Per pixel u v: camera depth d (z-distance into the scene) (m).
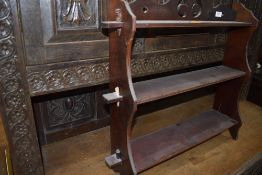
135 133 1.83
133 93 1.08
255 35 2.25
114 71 1.19
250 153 1.66
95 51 1.16
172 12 1.33
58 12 1.01
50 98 1.58
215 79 1.49
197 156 1.61
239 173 1.45
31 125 1.14
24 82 1.02
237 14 1.63
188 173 1.44
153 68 1.40
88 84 1.19
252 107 2.39
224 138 1.84
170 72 2.09
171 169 1.47
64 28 1.04
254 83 2.42
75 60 1.11
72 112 1.72
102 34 1.16
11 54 0.95
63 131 1.72
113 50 1.15
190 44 1.55
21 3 0.91
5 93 1.00
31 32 0.96
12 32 0.92
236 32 1.68
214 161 1.56
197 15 1.47
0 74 0.96
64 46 1.06
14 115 1.06
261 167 1.62
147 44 1.32
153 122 2.03
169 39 1.41
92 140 1.75
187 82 1.42
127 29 0.99
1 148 1.10
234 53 1.73
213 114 1.91
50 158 1.52
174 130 1.64
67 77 1.11
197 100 2.52
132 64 1.30
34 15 0.95
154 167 1.48
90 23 1.11
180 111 2.26
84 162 1.50
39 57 1.01
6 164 1.09
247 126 2.02
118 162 1.30
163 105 2.28
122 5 1.00
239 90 1.73
